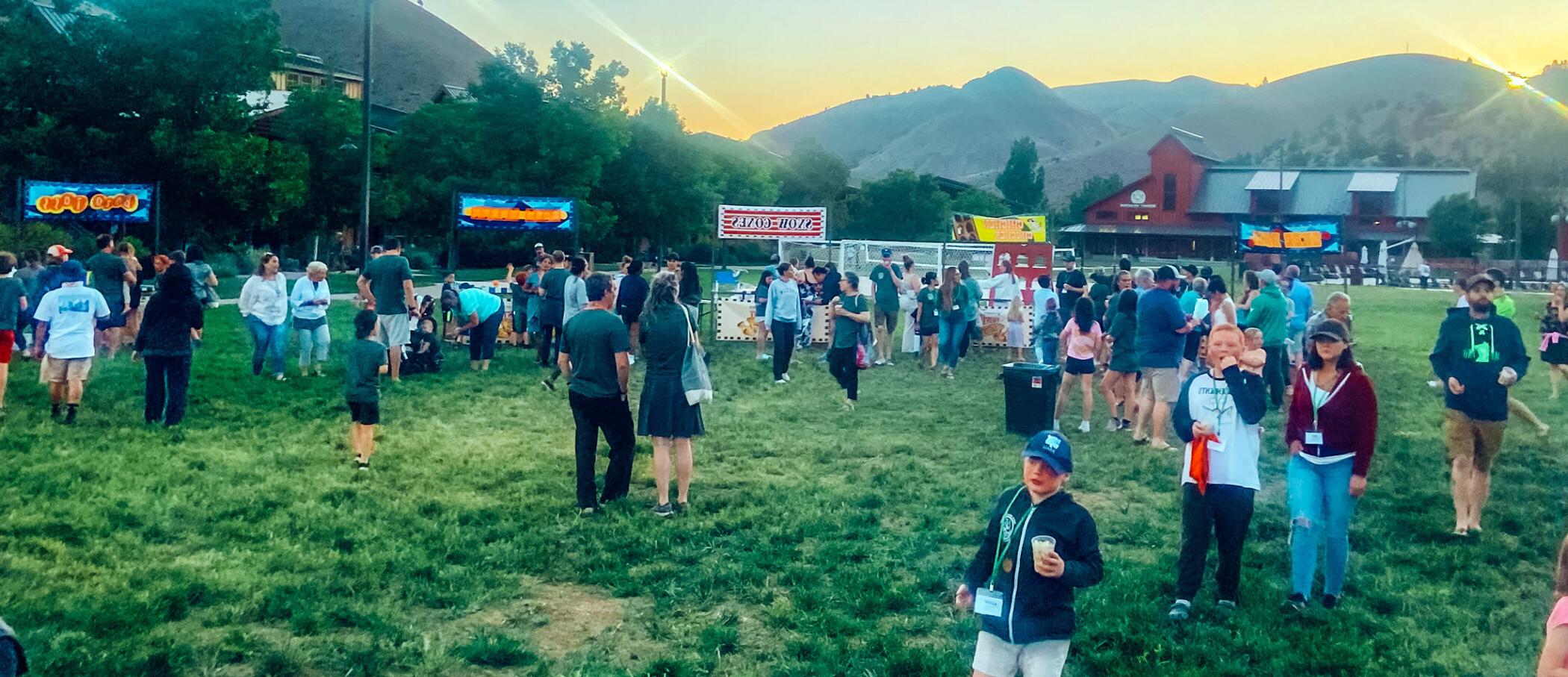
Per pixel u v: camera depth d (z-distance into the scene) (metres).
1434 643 6.43
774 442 12.31
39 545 7.68
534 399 14.97
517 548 7.97
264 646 6.10
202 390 14.52
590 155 54.62
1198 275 18.59
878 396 16.02
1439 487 10.39
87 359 12.15
